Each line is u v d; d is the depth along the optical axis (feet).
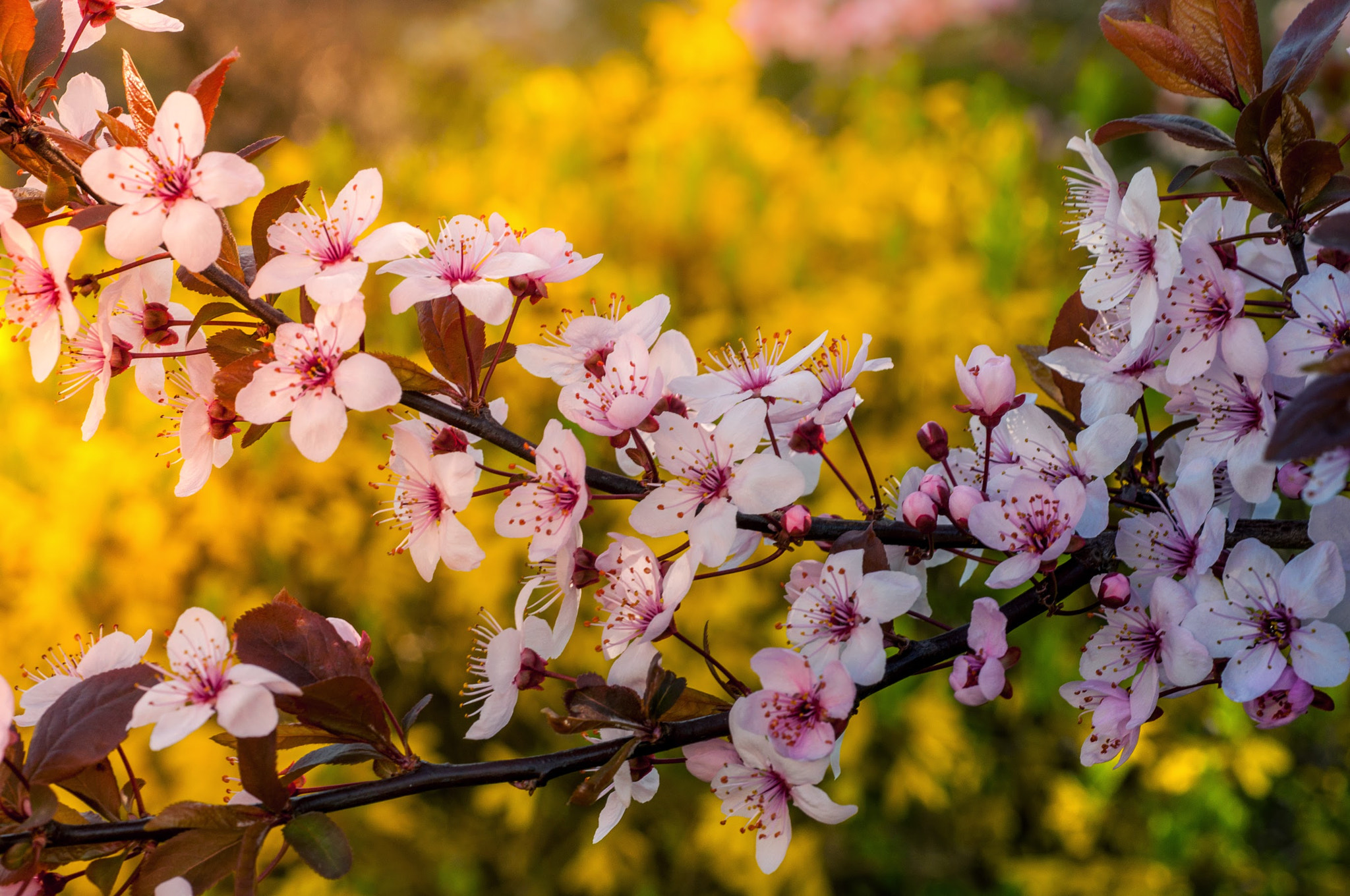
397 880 3.05
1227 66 1.85
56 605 2.91
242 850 1.76
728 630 2.94
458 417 1.86
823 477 3.00
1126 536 1.84
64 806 1.79
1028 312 3.08
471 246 1.86
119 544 3.03
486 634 1.94
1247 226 1.88
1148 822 3.12
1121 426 1.86
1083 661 1.84
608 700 1.81
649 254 3.40
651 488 1.85
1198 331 1.81
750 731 1.79
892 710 2.91
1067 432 1.92
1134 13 1.88
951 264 3.20
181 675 1.77
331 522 3.07
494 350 1.88
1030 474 1.88
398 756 1.81
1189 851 2.96
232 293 1.86
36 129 1.84
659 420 1.83
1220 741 2.99
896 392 3.11
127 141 1.83
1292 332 1.80
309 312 1.86
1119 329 1.87
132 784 1.82
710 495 1.83
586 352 1.88
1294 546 1.85
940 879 3.18
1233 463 1.81
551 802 3.13
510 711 1.84
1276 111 1.81
